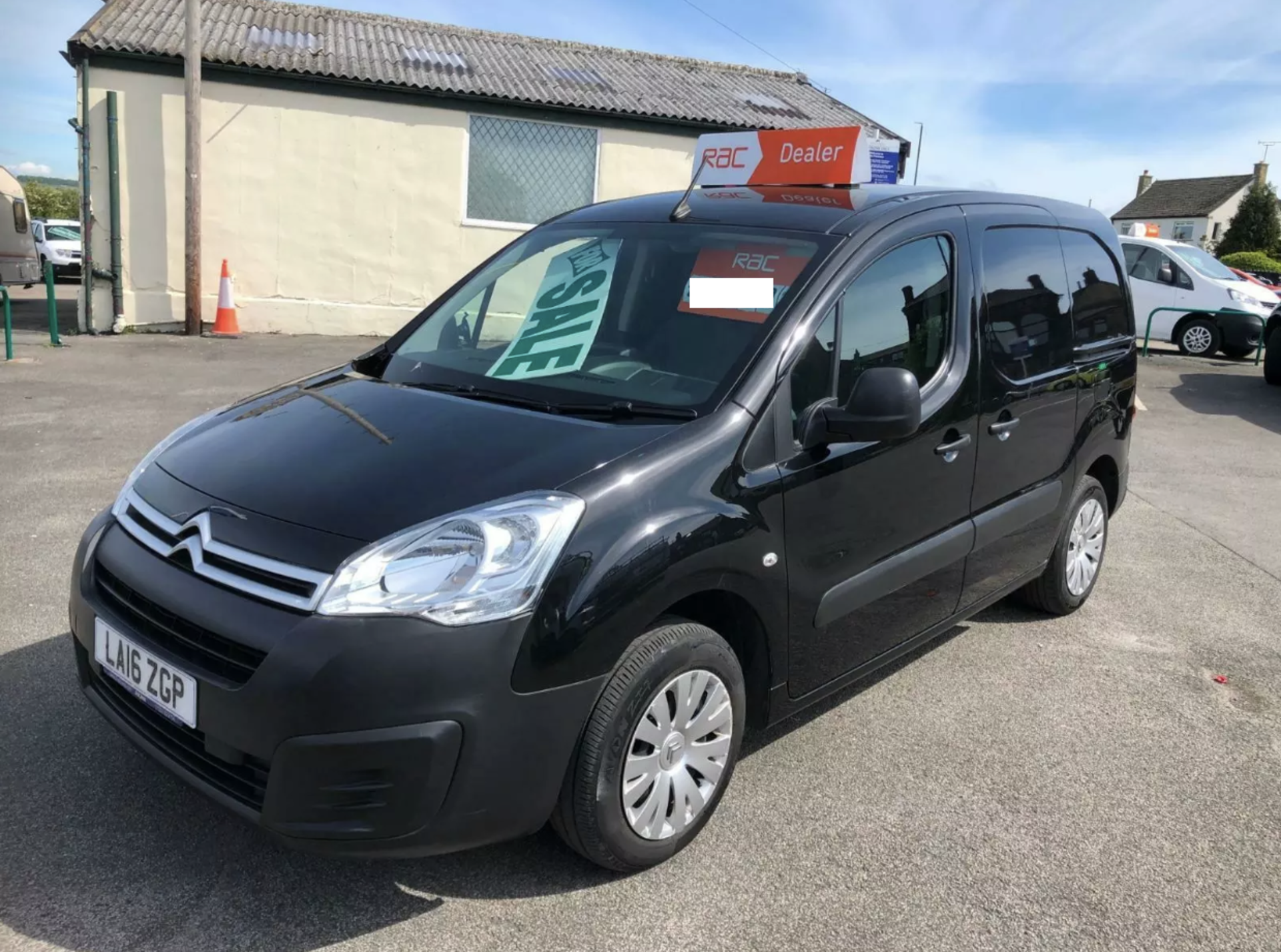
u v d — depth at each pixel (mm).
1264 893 2814
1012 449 3895
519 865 2738
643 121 13648
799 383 2938
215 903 2523
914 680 4109
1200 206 59656
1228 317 14852
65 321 13945
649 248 3457
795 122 14453
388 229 13070
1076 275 4465
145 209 12102
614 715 2471
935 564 3533
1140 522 6645
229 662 2293
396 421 2859
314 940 2420
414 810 2250
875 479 3145
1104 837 3053
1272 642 4672
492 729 2281
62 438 7109
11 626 3986
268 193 12523
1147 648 4551
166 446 3061
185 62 11477
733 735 2861
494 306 3645
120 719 2607
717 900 2648
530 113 13203
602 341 3193
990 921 2637
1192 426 10070
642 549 2459
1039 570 4492
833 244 3178
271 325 12898
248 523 2441
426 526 2330
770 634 2898
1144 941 2594
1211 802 3285
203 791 2352
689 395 2861
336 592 2229
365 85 12469
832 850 2900
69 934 2385
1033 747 3588
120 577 2580
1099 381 4555
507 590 2297
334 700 2172
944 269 3568
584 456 2557
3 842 2695
